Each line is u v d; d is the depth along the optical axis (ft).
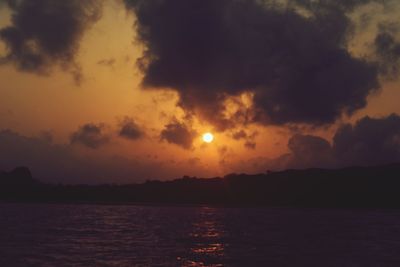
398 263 193.06
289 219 506.89
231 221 476.95
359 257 209.56
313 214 626.64
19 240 269.23
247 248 243.19
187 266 185.37
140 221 476.95
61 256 206.39
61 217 515.91
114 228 377.91
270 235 318.65
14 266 180.04
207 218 538.47
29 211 636.48
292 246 252.42
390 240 282.56
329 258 206.90
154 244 261.24
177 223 449.89
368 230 356.59
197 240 285.23
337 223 438.81
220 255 216.13
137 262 192.95
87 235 311.88
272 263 194.70
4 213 566.77
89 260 196.24
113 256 209.26
